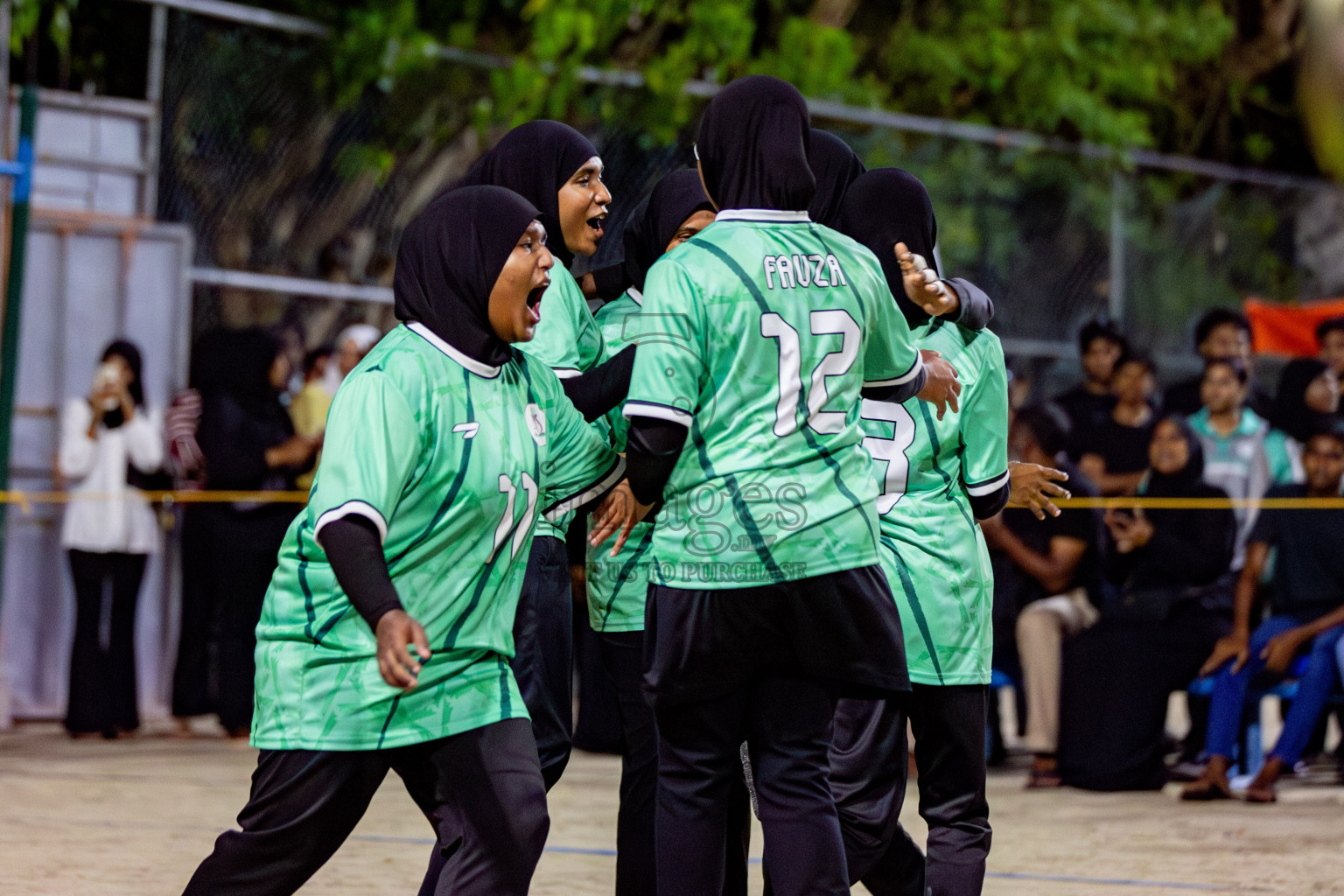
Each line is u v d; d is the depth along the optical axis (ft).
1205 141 127.44
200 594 75.77
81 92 82.48
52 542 80.02
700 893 29.35
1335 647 61.31
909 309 34.01
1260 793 60.95
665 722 29.84
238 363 77.30
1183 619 64.23
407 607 27.09
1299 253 95.09
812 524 28.76
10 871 44.39
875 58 110.22
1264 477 77.05
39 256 80.23
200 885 27.22
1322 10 90.58
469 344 27.86
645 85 86.22
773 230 29.66
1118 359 78.28
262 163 83.66
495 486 27.50
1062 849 50.37
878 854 32.89
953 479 33.45
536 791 27.32
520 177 35.37
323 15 87.35
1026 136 88.79
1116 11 111.45
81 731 74.84
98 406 76.23
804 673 29.37
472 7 93.30
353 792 27.25
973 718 32.94
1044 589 66.80
